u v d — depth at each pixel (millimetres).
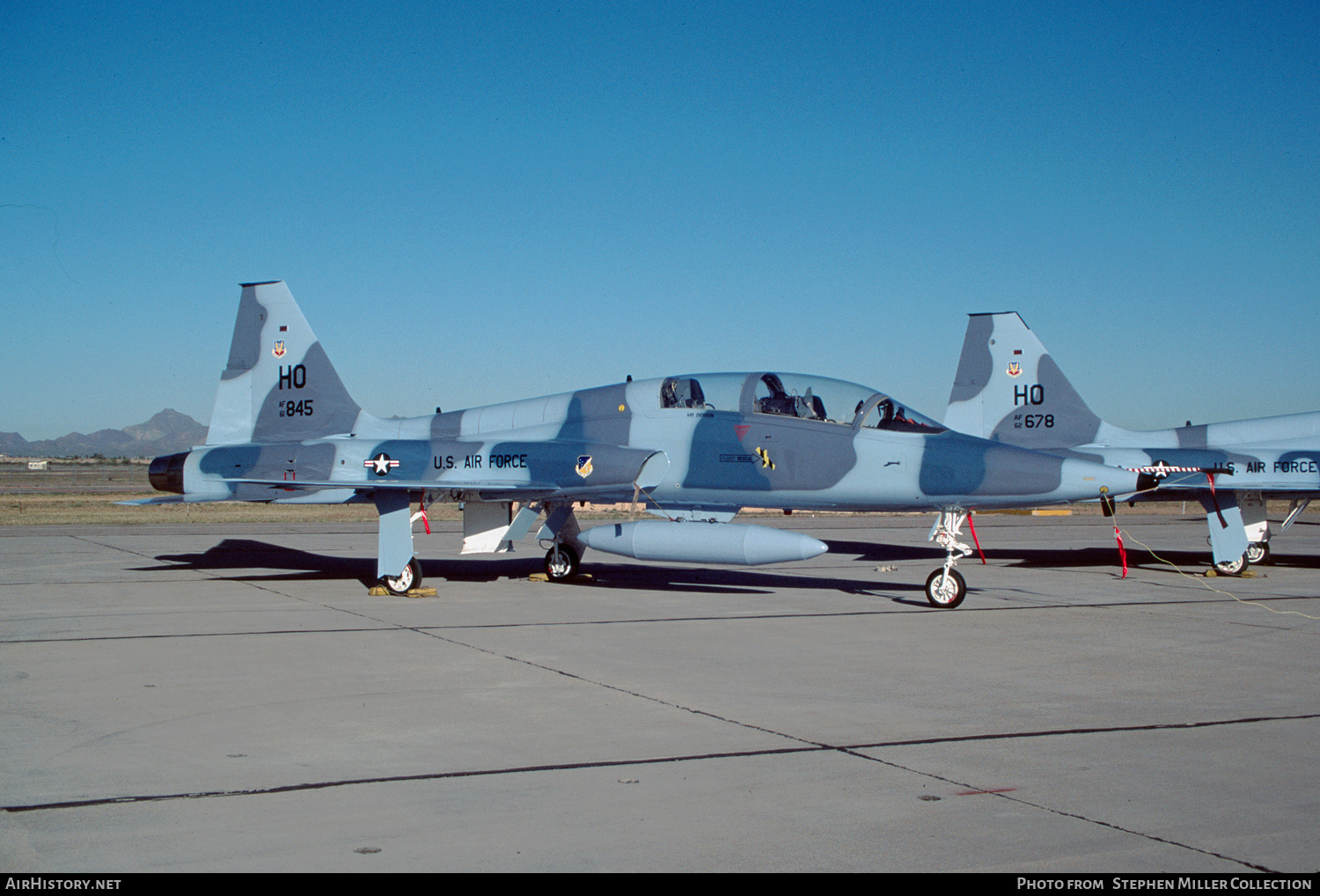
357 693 7730
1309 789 5512
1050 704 7508
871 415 13578
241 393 16891
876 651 9734
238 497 15836
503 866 4352
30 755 5988
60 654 9344
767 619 11867
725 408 14383
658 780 5578
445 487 13938
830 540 26859
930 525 35562
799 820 4957
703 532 13234
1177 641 10469
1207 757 6113
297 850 4508
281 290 16797
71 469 179625
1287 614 12562
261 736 6453
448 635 10500
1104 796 5363
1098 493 12273
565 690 7863
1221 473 17484
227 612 12250
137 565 18516
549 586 15312
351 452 15438
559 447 14711
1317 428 19141
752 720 6949
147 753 6062
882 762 5953
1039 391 20172
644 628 11070
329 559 19984
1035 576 17484
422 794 5309
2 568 17922
